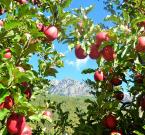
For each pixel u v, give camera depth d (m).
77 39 1.12
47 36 1.06
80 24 1.11
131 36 1.07
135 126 1.46
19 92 0.91
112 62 1.29
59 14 1.06
